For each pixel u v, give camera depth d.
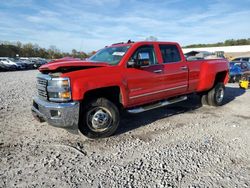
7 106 6.84
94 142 4.13
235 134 4.43
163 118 5.64
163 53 5.33
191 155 3.52
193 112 6.22
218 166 3.17
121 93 4.48
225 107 6.81
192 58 6.38
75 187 2.72
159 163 3.28
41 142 4.11
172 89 5.50
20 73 23.58
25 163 3.31
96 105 4.20
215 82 6.91
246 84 10.66
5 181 2.85
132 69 4.62
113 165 3.25
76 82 3.88
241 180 2.82
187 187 2.69
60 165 3.26
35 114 4.66
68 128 4.04
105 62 4.73
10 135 4.45
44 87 4.14
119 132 4.66
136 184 2.76
